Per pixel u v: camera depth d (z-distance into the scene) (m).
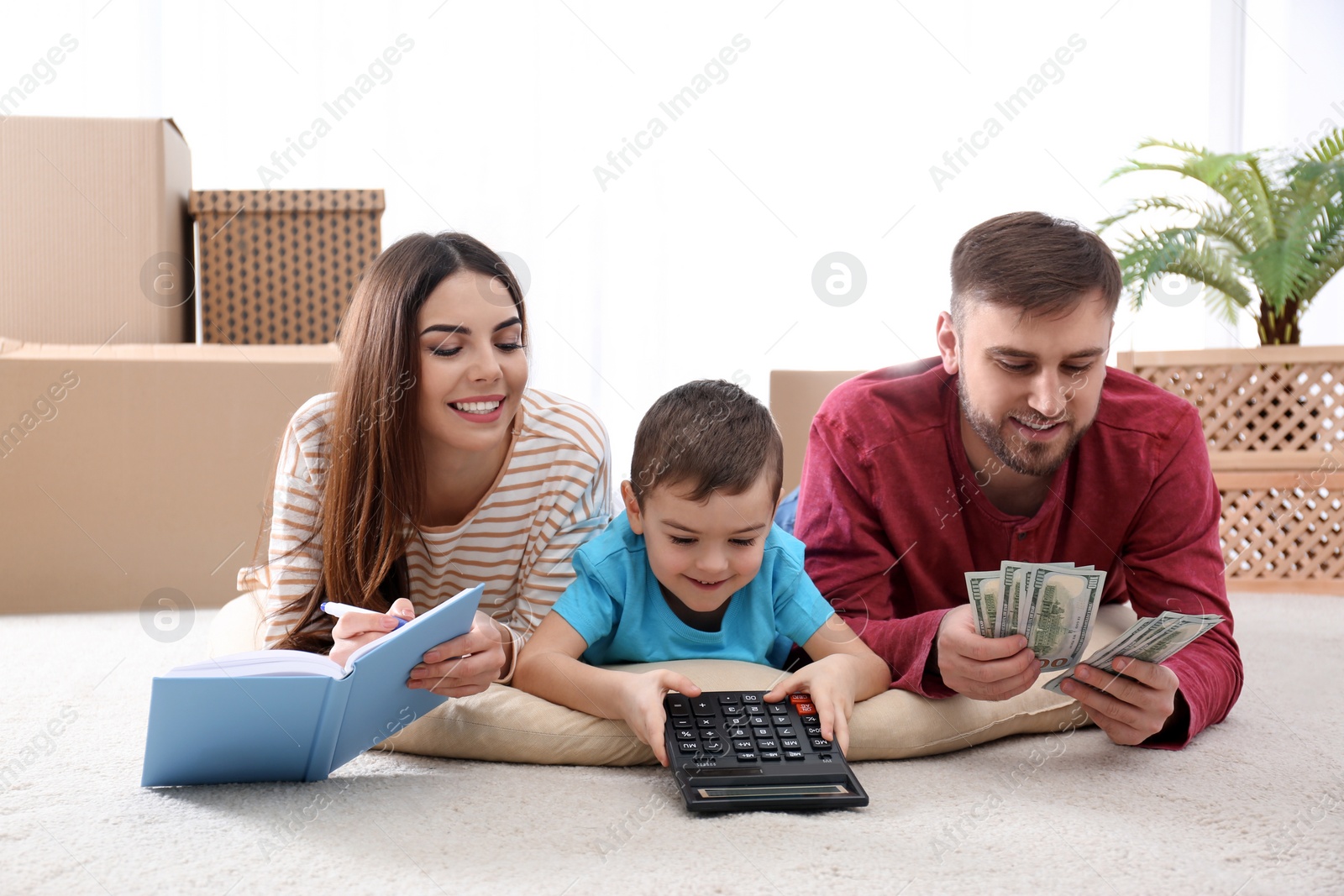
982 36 3.11
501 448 1.23
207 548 1.93
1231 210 2.73
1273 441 2.48
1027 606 0.93
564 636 1.09
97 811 0.83
